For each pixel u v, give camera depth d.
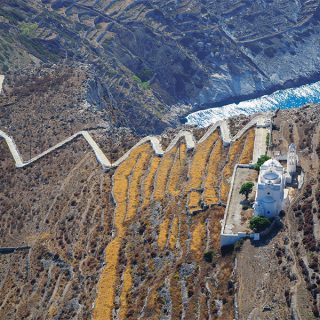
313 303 137.50
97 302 169.88
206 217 177.75
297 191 173.25
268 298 143.12
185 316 152.62
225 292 151.62
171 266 169.25
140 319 158.38
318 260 147.25
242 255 157.12
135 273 174.75
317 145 189.88
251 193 175.25
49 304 186.75
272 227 162.12
